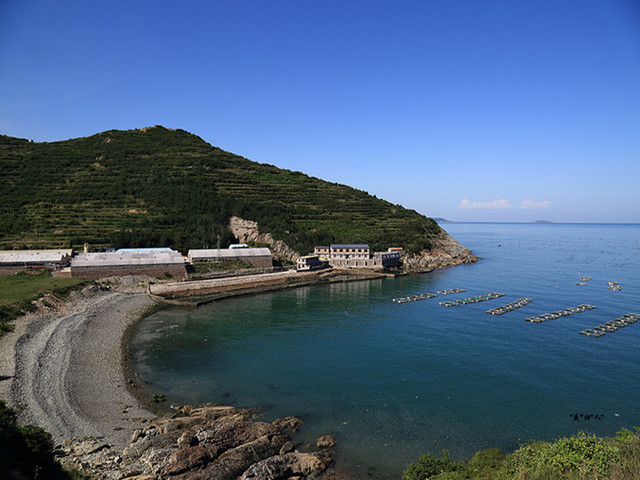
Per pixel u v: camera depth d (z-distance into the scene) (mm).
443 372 67625
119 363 69000
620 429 50500
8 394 51750
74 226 169875
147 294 120000
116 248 159125
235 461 41812
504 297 127125
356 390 60969
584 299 123062
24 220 168250
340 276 167625
